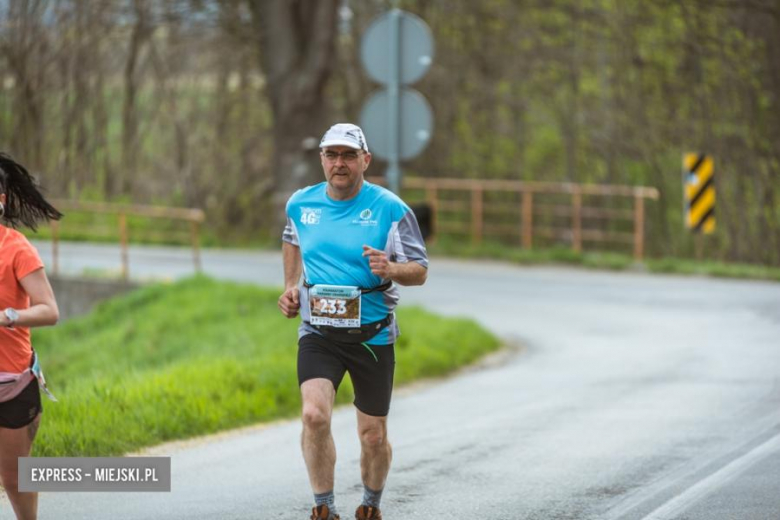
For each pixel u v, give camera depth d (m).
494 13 80.75
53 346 50.00
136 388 27.12
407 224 16.58
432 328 39.31
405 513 18.20
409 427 25.81
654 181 77.44
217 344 40.47
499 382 32.88
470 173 85.25
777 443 23.11
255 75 85.25
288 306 16.83
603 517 17.89
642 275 60.25
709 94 72.38
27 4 79.75
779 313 45.62
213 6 75.94
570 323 44.75
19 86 82.06
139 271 60.22
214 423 25.73
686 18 71.38
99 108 87.19
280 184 73.62
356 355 16.58
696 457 22.03
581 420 26.06
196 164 88.75
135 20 77.25
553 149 83.94
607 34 77.62
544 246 81.81
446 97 83.75
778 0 66.00
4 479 14.84
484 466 21.52
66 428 22.69
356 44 81.31
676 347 38.31
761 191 69.56
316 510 16.33
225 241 80.88
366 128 32.28
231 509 18.45
